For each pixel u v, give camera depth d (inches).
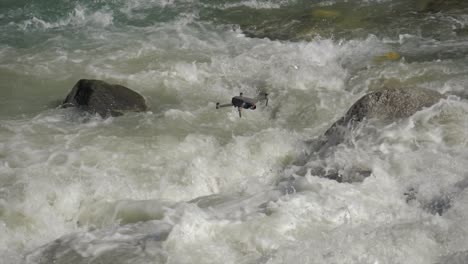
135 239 591.2
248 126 900.6
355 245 547.2
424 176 676.7
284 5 1435.8
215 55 1168.8
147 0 1477.6
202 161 772.0
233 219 598.9
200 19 1371.8
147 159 788.6
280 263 534.6
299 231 581.0
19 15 1393.9
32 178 731.4
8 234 637.9
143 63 1140.5
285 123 909.2
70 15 1395.2
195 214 602.2
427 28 1246.9
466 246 548.4
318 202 627.5
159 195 710.5
